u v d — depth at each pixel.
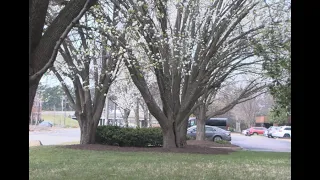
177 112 16.25
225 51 16.45
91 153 13.73
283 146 28.58
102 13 12.15
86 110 17.22
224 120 43.53
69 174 8.82
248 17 16.53
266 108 70.12
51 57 5.45
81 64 15.00
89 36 12.71
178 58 15.04
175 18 16.36
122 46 13.15
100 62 15.93
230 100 40.09
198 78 15.97
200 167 10.20
